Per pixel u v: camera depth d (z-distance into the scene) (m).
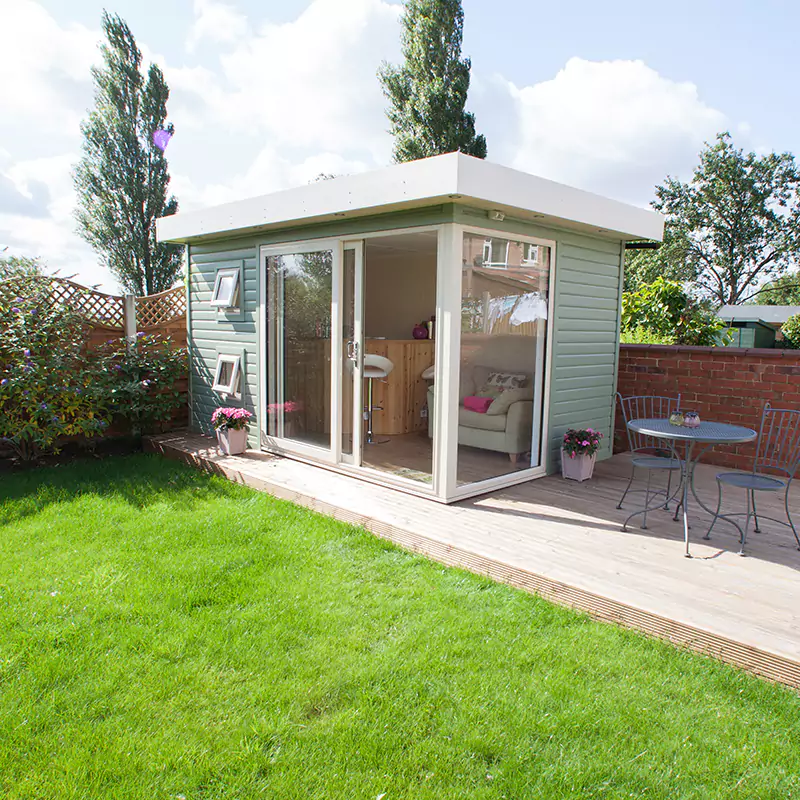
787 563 3.67
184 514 4.73
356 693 2.49
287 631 2.96
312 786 2.02
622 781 2.05
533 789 2.00
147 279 21.78
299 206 5.27
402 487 5.07
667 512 4.66
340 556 3.94
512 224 4.94
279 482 5.28
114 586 3.44
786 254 31.06
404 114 20.09
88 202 21.16
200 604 3.26
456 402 4.70
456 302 4.55
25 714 2.33
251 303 6.56
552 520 4.40
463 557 3.77
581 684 2.56
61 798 1.95
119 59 20.80
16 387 6.02
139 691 2.49
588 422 6.26
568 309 5.75
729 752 2.18
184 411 7.97
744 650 2.67
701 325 9.00
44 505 4.96
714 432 3.97
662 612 2.95
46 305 6.66
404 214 4.78
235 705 2.41
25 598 3.29
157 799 1.96
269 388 6.44
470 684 2.55
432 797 1.97
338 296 5.45
